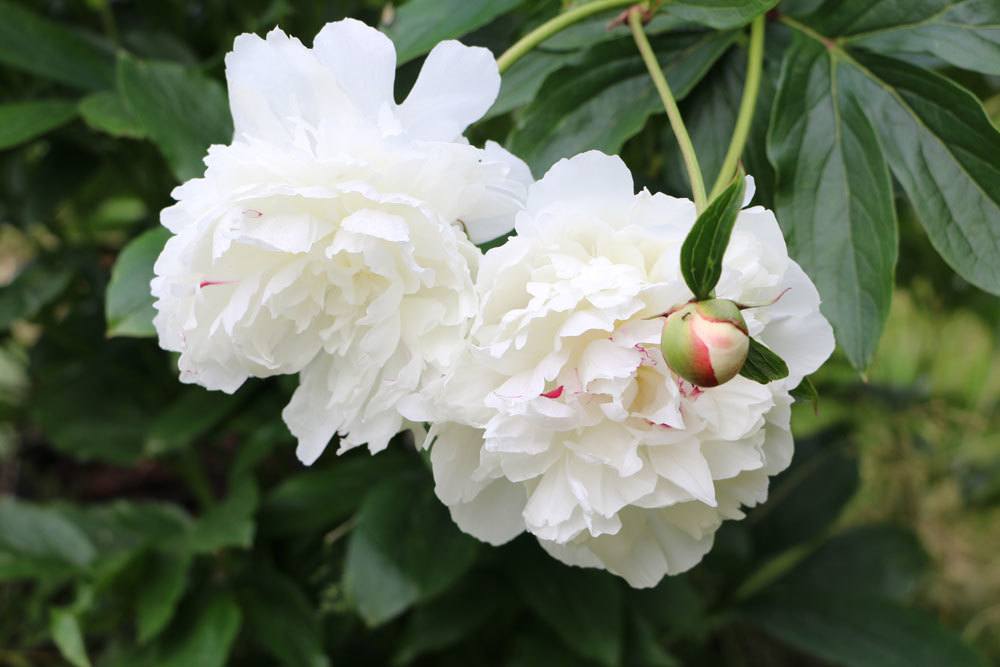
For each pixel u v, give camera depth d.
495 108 0.94
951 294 1.57
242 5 1.33
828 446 1.58
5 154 1.38
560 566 1.20
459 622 1.21
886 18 0.90
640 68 0.93
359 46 0.84
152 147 1.27
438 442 0.84
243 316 0.83
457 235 0.83
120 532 1.28
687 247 0.77
